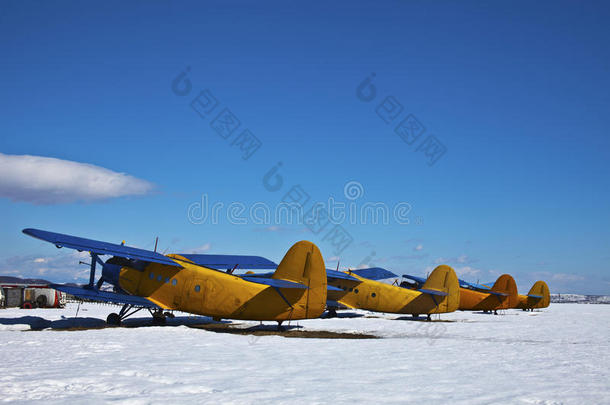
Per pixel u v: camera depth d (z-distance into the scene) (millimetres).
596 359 11008
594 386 7355
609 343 15680
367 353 11523
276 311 17688
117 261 19359
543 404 6066
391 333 18484
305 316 17859
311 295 17922
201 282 17922
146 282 18781
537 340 16594
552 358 11125
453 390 6852
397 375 8188
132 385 6684
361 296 28156
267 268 21578
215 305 17719
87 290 17891
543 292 52938
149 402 5711
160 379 7223
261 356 10438
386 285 28203
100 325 18875
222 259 21078
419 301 27953
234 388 6691
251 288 17656
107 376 7316
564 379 8023
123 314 18969
